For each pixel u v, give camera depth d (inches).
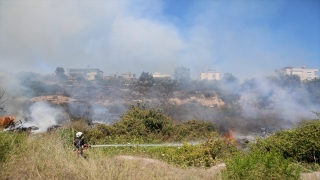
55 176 220.1
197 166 383.9
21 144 276.5
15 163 236.5
